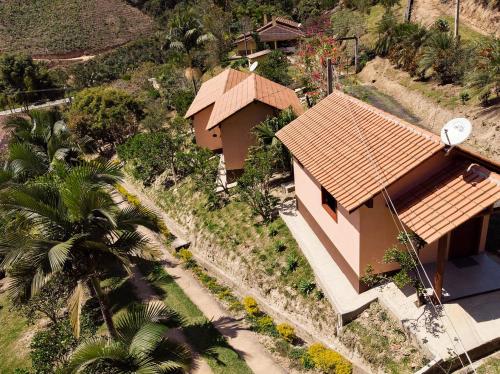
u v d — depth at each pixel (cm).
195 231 2228
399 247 1330
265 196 1967
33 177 2130
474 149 2173
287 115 2133
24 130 2819
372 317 1307
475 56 2686
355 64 4059
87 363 1098
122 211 1367
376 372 1202
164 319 1329
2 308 1966
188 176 2686
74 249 1280
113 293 1931
